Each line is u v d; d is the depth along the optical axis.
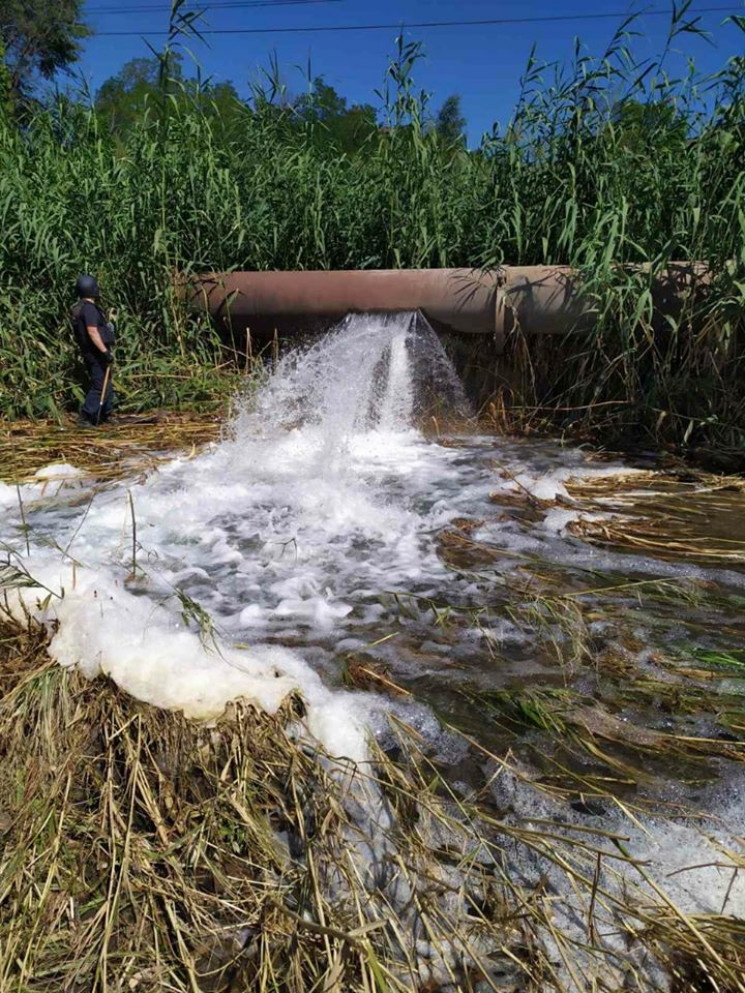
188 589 3.76
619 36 6.50
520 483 5.33
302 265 7.86
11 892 2.11
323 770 2.44
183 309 7.39
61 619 3.10
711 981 1.84
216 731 2.56
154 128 8.13
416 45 7.29
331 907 2.05
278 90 7.96
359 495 5.07
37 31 28.16
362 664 3.08
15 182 7.40
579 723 2.73
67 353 7.11
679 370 6.02
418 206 7.59
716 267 5.80
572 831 2.26
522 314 6.55
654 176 6.35
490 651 3.21
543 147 7.14
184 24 7.32
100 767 2.49
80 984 1.89
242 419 6.68
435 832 2.29
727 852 2.16
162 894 2.09
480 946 1.98
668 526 4.52
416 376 6.98
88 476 5.36
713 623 3.42
